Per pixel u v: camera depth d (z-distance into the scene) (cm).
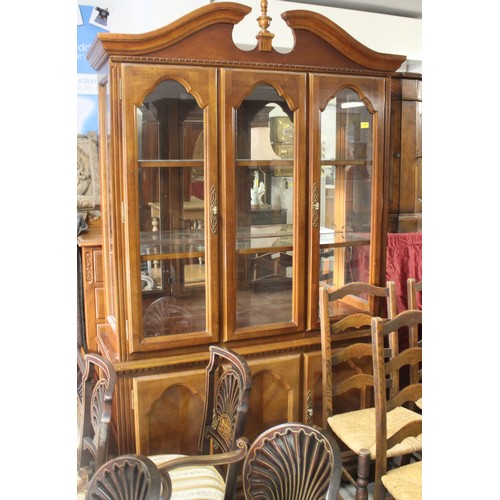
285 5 308
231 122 211
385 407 180
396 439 180
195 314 218
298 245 230
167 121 204
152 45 197
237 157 215
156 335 214
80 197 307
